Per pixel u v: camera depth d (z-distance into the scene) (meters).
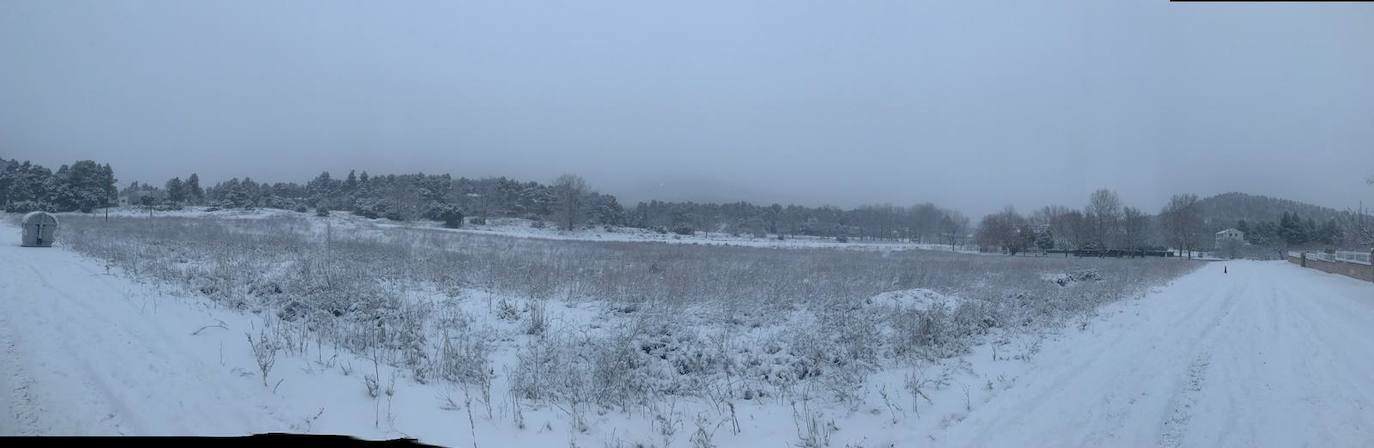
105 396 6.05
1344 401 7.58
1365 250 45.75
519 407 6.93
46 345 7.61
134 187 99.44
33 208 73.75
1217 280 29.67
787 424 6.95
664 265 22.06
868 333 10.48
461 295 12.92
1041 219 96.12
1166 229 98.00
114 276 13.89
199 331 8.80
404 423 6.20
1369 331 13.08
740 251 40.12
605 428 6.60
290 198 107.12
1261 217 156.25
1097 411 7.18
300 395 6.65
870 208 130.88
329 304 10.93
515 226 82.00
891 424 6.89
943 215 119.75
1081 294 18.56
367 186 99.81
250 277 13.27
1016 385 8.30
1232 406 7.37
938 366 9.32
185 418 5.75
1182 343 11.24
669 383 8.27
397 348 9.04
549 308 12.06
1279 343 11.39
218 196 97.25
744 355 9.46
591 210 92.44
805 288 16.27
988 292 17.31
